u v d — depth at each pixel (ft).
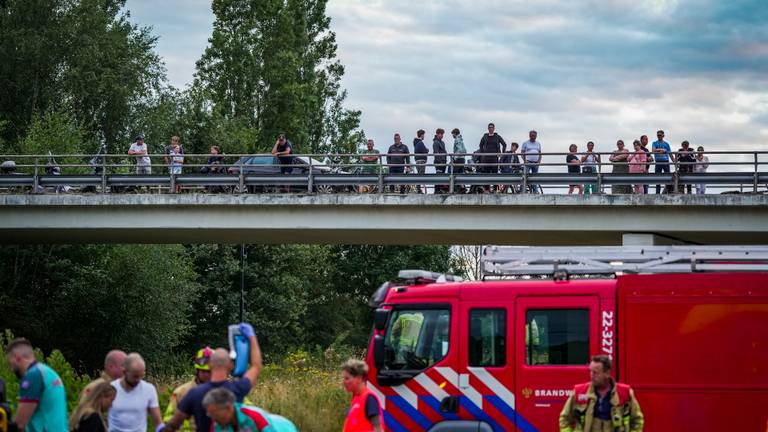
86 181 110.11
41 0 176.14
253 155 112.78
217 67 212.23
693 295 46.14
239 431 30.25
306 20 227.20
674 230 98.02
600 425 37.55
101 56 181.16
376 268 223.10
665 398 45.96
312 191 106.01
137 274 148.97
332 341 224.33
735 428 45.27
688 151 97.50
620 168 102.68
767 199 94.48
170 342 155.63
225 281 185.68
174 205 107.86
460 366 48.37
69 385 57.82
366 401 37.42
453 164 102.12
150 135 185.88
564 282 47.67
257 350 31.89
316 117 231.30
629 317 46.60
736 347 45.52
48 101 176.45
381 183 103.76
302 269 198.90
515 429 47.52
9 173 113.91
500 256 50.26
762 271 46.60
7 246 149.07
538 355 47.47
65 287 149.48
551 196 99.50
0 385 33.91
